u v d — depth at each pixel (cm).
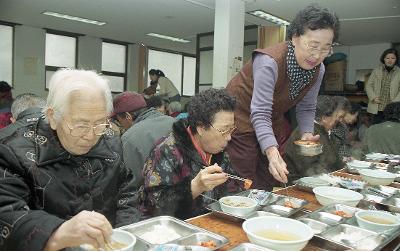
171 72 1132
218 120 158
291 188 209
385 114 404
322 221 152
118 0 625
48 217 100
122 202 147
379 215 152
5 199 104
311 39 181
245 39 793
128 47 1037
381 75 591
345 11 657
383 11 652
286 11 665
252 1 595
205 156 173
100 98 112
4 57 825
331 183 215
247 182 174
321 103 296
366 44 983
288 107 226
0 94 484
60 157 119
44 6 670
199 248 115
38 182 114
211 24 780
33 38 849
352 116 399
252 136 219
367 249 122
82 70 118
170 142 165
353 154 357
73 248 110
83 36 934
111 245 108
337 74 798
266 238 117
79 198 123
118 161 139
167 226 139
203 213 169
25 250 96
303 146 204
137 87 1053
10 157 111
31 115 140
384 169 274
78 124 110
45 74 882
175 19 745
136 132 243
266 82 196
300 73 203
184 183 156
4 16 754
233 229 143
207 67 871
